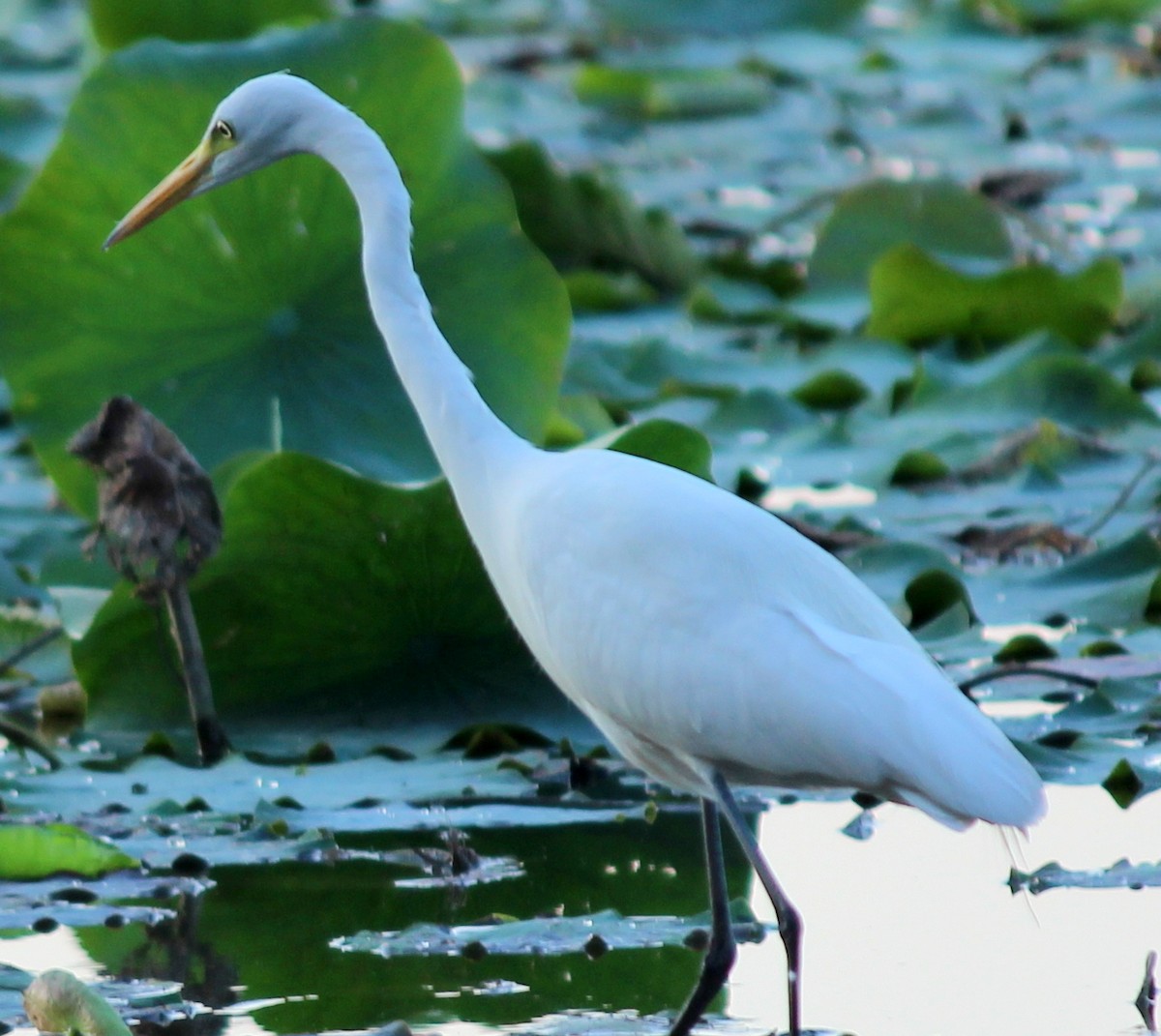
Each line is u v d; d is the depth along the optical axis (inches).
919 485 559.2
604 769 385.1
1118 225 848.3
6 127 917.2
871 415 613.0
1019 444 566.3
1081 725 390.3
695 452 394.3
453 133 469.7
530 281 473.7
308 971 298.8
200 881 333.7
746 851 286.2
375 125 464.1
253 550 391.5
